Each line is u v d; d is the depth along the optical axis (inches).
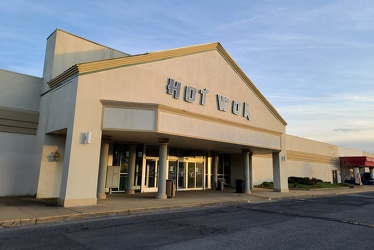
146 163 797.2
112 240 273.3
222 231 322.3
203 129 634.8
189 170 917.2
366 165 1691.7
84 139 475.2
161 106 534.0
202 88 681.0
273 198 733.3
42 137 588.1
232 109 751.1
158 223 361.4
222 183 937.5
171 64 621.3
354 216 459.8
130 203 508.4
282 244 270.8
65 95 520.4
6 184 571.8
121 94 531.2
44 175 568.7
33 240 268.4
